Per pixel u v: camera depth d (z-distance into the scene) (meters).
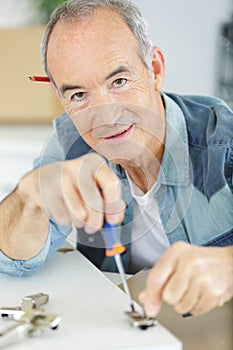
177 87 2.43
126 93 1.07
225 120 1.20
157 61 1.16
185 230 1.13
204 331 0.78
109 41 1.05
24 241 0.92
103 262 1.18
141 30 1.09
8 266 0.93
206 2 2.38
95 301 0.81
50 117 2.28
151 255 1.19
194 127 1.19
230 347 0.73
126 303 0.80
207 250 0.75
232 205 1.12
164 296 0.70
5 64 2.22
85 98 1.07
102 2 1.08
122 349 0.65
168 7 2.37
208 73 2.42
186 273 0.71
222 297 0.74
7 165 2.13
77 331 0.70
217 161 1.14
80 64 1.05
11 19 2.45
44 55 1.12
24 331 0.69
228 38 2.37
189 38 2.40
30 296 0.79
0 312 0.75
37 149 2.08
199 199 1.13
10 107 2.27
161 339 0.67
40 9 2.38
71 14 1.07
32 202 0.89
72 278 0.93
